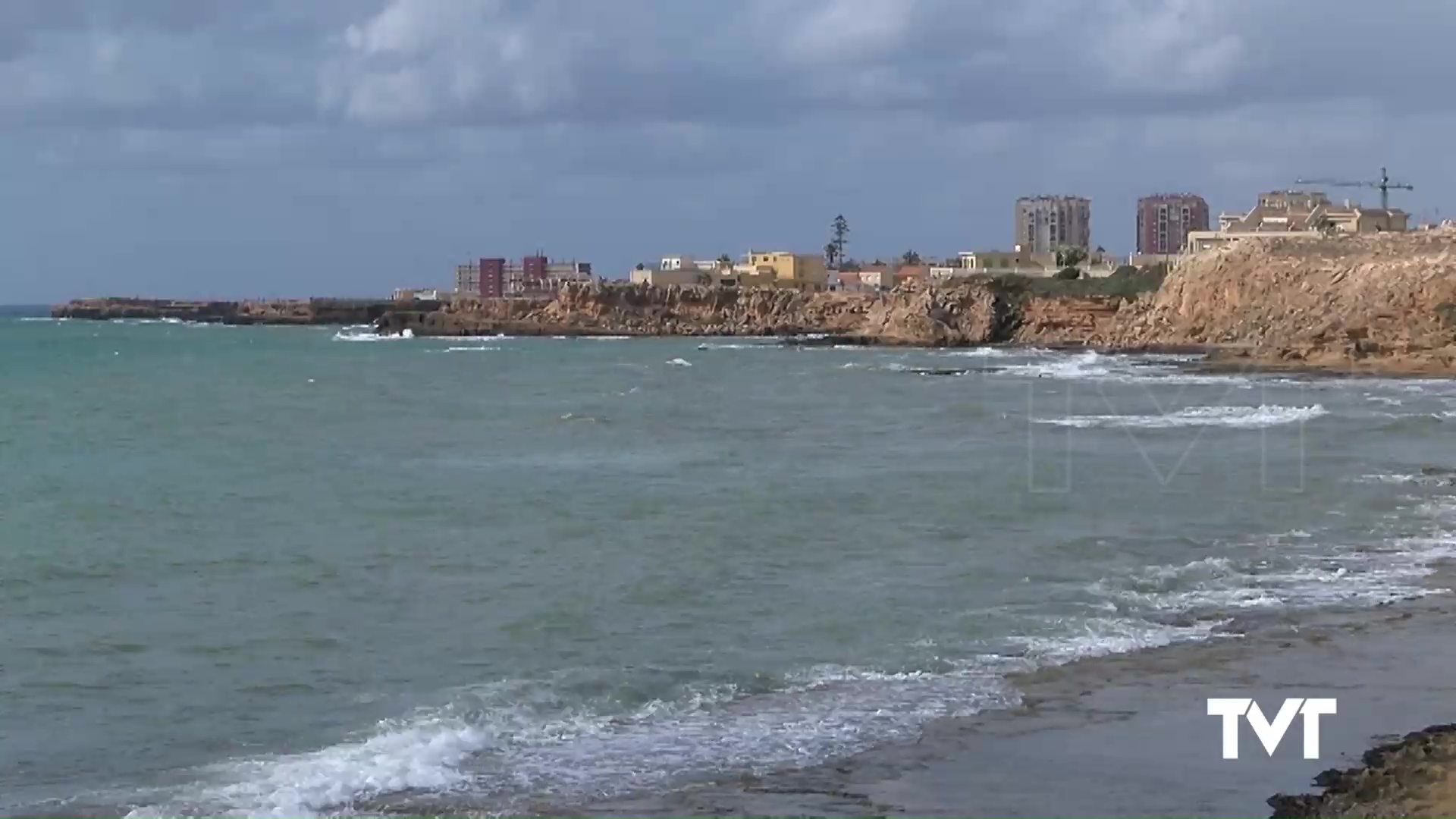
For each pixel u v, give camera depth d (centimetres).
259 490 4159
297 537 3228
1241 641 2047
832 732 1647
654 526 3316
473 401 8256
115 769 1562
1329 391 7819
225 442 5834
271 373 11531
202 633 2227
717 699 1795
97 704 1830
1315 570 2606
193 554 2988
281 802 1438
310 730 1703
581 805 1416
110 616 2367
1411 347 9675
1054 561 2738
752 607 2359
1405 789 1382
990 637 2102
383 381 10438
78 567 2836
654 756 1566
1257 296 12181
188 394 9125
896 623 2208
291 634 2217
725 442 5606
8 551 3038
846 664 1964
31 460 5156
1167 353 11669
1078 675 1880
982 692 1800
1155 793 1416
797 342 15488
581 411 7375
